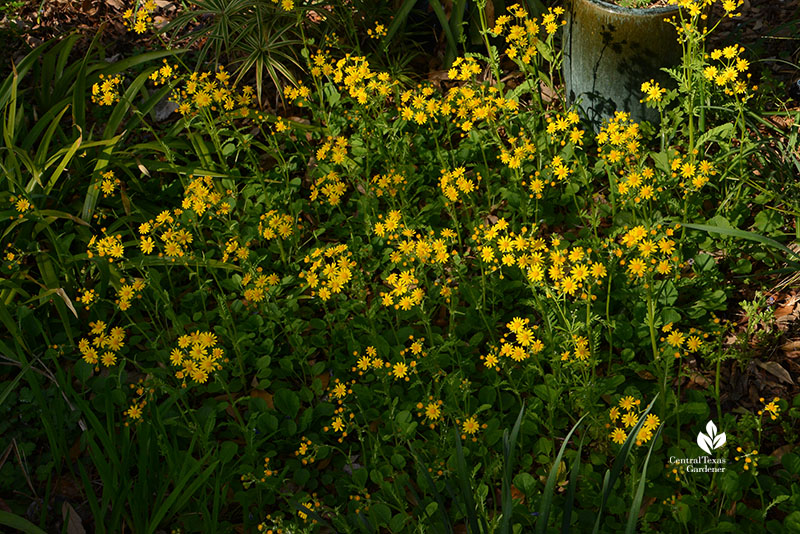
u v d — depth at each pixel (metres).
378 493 2.65
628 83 3.72
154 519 2.39
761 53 4.27
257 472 2.71
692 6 3.17
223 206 3.41
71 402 3.03
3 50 4.73
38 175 3.47
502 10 4.51
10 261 3.32
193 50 4.85
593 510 2.53
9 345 3.25
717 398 2.62
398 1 4.68
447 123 3.96
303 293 3.49
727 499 2.48
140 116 3.81
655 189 3.32
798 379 2.91
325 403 2.93
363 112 3.83
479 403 2.89
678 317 3.01
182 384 2.82
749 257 3.36
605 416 2.67
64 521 2.57
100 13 5.11
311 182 4.05
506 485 2.00
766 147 3.55
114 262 3.30
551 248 3.49
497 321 3.25
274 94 4.58
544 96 4.31
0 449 2.90
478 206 3.77
